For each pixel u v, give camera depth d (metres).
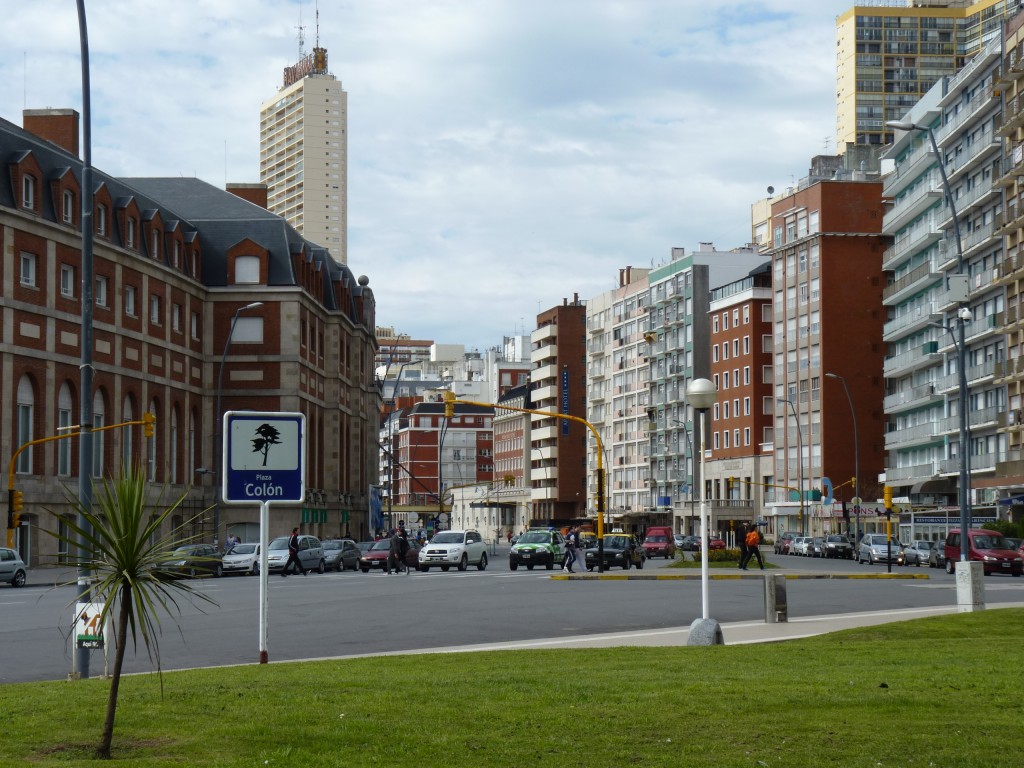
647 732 10.84
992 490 86.00
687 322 143.50
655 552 90.62
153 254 77.56
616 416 165.25
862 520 109.62
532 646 20.86
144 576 10.02
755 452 128.50
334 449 99.12
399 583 46.94
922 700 12.42
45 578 55.41
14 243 62.62
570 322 176.50
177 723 11.34
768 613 25.33
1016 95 82.12
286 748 10.09
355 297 112.62
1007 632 22.09
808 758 9.73
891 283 117.06
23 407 63.62
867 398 116.62
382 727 11.09
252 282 86.44
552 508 174.12
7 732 10.89
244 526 84.44
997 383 86.75
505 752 10.02
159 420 78.19
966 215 94.69
